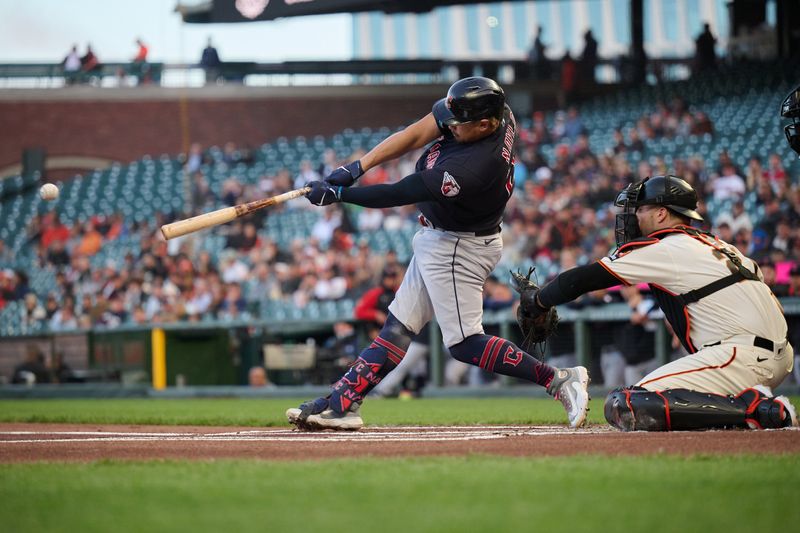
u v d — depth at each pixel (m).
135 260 75.75
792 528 8.24
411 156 83.38
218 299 61.31
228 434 19.91
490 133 17.97
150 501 9.86
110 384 53.81
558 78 98.56
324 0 73.19
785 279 40.31
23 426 26.02
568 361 44.31
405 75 103.56
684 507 9.13
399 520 8.56
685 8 133.75
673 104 79.62
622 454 13.21
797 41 88.75
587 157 74.06
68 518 9.03
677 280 17.81
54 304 71.12
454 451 14.28
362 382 19.61
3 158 104.75
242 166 94.19
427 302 19.48
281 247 77.81
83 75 105.44
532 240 60.78
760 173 61.91
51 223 88.00
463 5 76.12
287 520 8.66
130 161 105.06
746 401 17.16
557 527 8.19
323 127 104.12
